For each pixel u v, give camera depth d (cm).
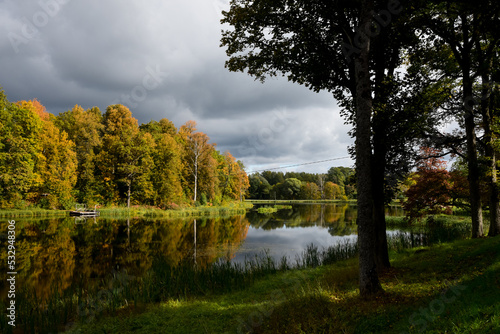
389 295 639
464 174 1692
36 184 4050
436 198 1855
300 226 3144
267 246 1923
